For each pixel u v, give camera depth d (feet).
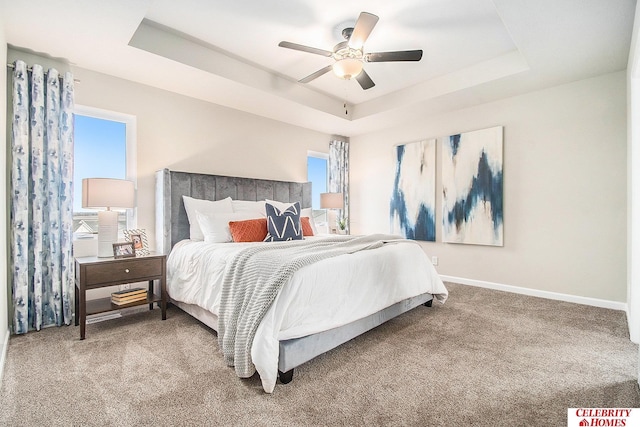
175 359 6.43
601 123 10.11
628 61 8.87
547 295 11.17
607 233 10.04
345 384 5.56
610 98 9.94
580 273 10.54
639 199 7.50
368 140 17.03
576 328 8.23
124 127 10.41
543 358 6.53
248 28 8.62
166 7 7.68
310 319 5.93
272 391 5.24
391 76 11.68
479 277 12.95
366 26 6.91
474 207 12.91
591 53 8.62
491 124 12.50
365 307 7.12
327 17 8.11
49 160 8.30
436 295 10.06
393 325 8.48
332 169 17.03
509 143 12.05
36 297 8.01
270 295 5.53
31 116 8.12
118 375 5.78
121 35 7.60
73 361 6.31
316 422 4.55
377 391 5.33
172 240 10.30
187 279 8.61
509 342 7.33
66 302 8.45
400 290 8.32
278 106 12.66
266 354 5.23
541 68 9.55
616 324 8.51
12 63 8.09
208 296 7.52
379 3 7.53
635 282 7.41
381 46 9.53
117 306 8.32
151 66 9.24
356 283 6.99
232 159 12.86
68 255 8.52
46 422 4.49
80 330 7.47
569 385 5.51
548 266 11.19
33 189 8.09
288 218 10.38
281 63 10.64
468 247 13.29
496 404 4.98
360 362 6.37
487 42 9.35
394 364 6.29
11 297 7.90
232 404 4.95
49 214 8.31
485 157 12.57
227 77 10.11
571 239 10.71
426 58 10.32
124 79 10.09
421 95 12.30
